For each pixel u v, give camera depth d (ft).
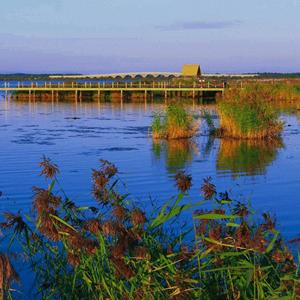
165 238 17.60
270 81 201.05
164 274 14.94
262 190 48.57
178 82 210.79
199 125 106.32
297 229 35.50
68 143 83.05
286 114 126.11
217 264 15.30
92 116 134.31
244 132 87.04
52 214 15.34
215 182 52.75
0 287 10.89
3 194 46.96
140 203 42.19
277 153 71.36
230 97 93.86
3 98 215.31
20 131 100.32
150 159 67.46
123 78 365.20
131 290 14.60
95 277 15.35
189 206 15.64
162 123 91.40
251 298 14.70
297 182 52.01
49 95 212.84
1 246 26.61
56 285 17.25
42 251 17.84
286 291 14.35
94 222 14.89
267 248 14.76
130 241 14.40
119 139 88.17
